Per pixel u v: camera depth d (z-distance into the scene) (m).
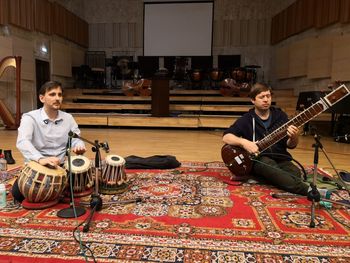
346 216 2.06
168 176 2.98
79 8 11.59
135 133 6.40
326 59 7.40
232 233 1.80
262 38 11.24
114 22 11.88
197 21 11.46
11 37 7.57
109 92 9.17
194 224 1.92
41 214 2.03
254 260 1.52
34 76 8.60
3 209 2.11
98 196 2.09
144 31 11.73
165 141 5.37
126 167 3.24
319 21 7.72
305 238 1.75
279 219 2.00
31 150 2.15
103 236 1.75
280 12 10.22
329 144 5.27
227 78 8.86
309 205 2.24
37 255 1.54
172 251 1.60
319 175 2.97
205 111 7.97
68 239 1.71
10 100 7.60
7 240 1.69
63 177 2.14
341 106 5.18
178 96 8.81
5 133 6.02
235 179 2.83
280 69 10.16
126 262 1.49
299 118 2.47
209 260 1.51
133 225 1.89
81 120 7.22
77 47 11.36
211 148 4.71
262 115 2.81
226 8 11.34
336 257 1.55
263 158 2.68
